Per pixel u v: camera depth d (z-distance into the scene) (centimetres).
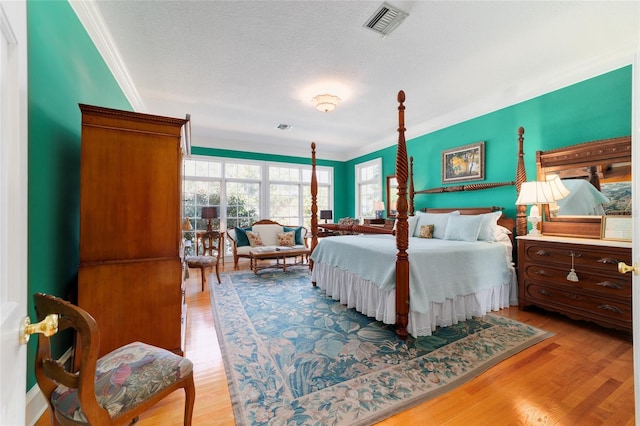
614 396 152
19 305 63
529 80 311
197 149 553
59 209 164
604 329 238
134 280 173
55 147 158
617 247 218
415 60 269
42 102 145
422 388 159
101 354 165
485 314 272
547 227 293
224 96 354
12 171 63
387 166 575
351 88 331
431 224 382
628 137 247
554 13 204
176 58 264
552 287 259
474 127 396
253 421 135
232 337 227
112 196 168
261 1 192
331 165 695
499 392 156
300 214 663
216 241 575
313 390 158
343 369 179
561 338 221
